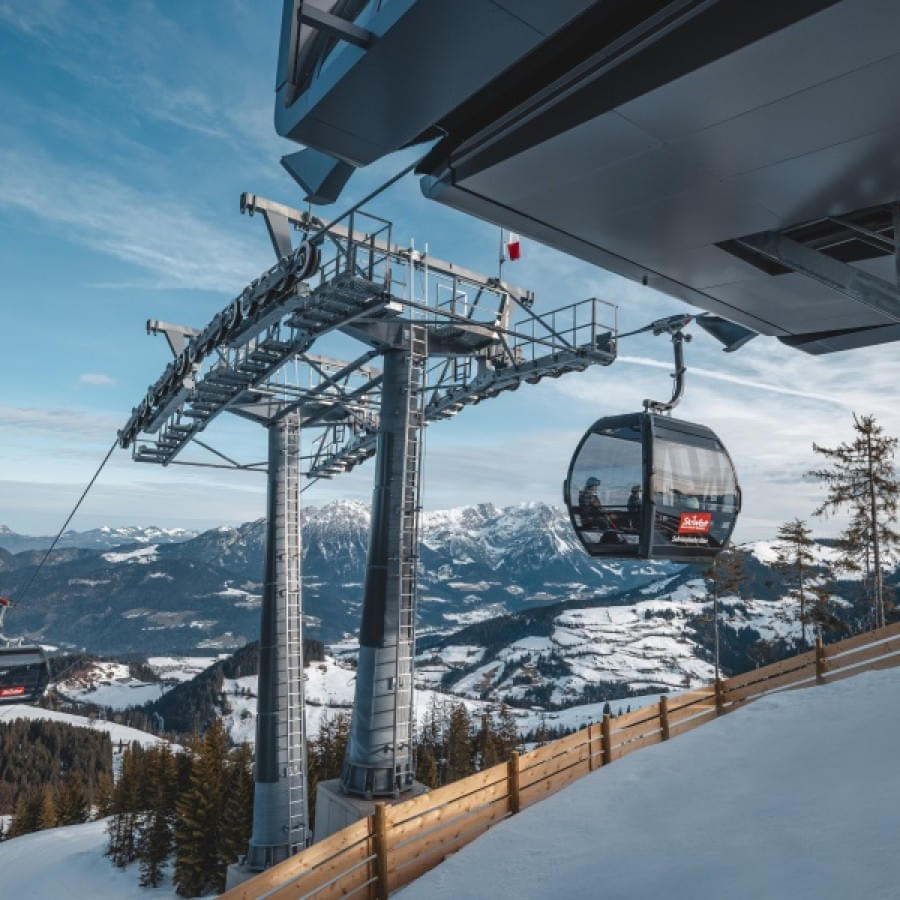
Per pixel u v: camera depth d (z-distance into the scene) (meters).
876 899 7.38
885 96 7.29
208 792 65.94
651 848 10.72
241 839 62.62
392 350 22.89
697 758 14.97
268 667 30.45
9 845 92.56
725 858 9.54
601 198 9.93
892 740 12.93
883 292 9.95
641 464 11.19
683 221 10.48
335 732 89.69
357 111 8.36
